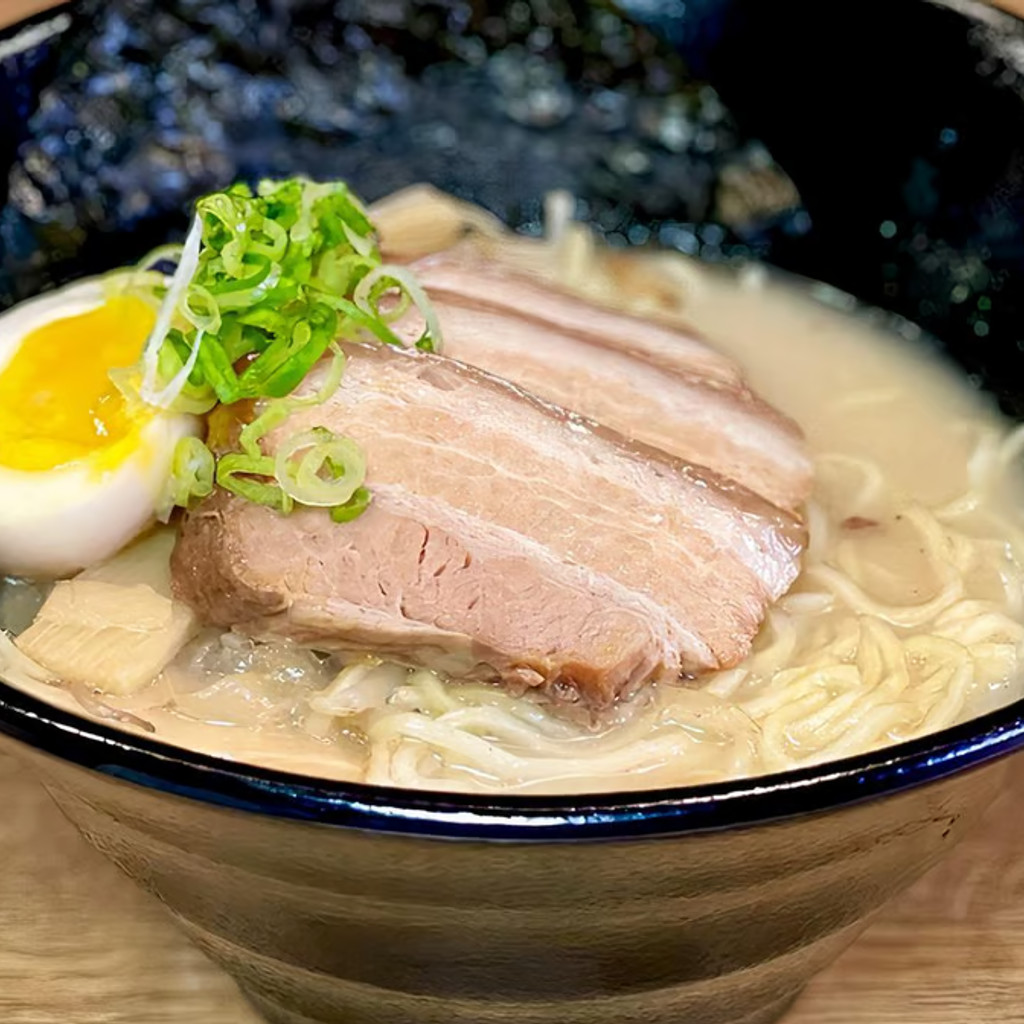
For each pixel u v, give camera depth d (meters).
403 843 0.13
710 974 0.17
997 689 0.20
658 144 0.27
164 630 0.19
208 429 0.19
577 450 0.20
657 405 0.22
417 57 0.27
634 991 0.17
